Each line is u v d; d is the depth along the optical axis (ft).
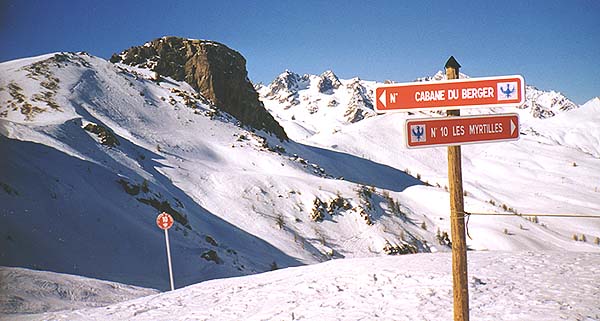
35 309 46.62
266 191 255.70
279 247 203.21
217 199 236.43
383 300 38.09
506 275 44.21
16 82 293.84
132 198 164.04
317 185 273.75
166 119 333.83
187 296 47.67
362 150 640.58
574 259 51.24
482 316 32.09
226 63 451.94
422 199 322.96
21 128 183.93
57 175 144.56
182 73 439.22
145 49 451.53
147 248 127.65
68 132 204.95
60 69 332.80
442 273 44.55
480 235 270.46
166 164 254.06
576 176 545.85
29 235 102.89
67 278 60.44
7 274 55.26
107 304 53.31
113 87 345.31
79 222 123.75
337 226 243.40
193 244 144.87
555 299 34.96
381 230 247.50
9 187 117.80
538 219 328.08
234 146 324.39
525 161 604.90
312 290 43.80
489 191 455.22
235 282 54.08
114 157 212.02
